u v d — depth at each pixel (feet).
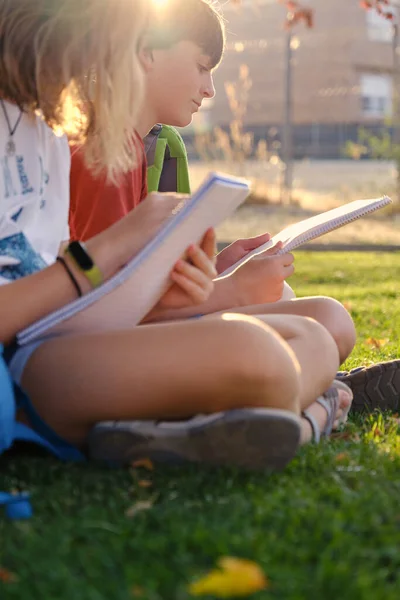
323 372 7.76
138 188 9.53
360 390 9.47
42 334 6.86
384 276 26.04
